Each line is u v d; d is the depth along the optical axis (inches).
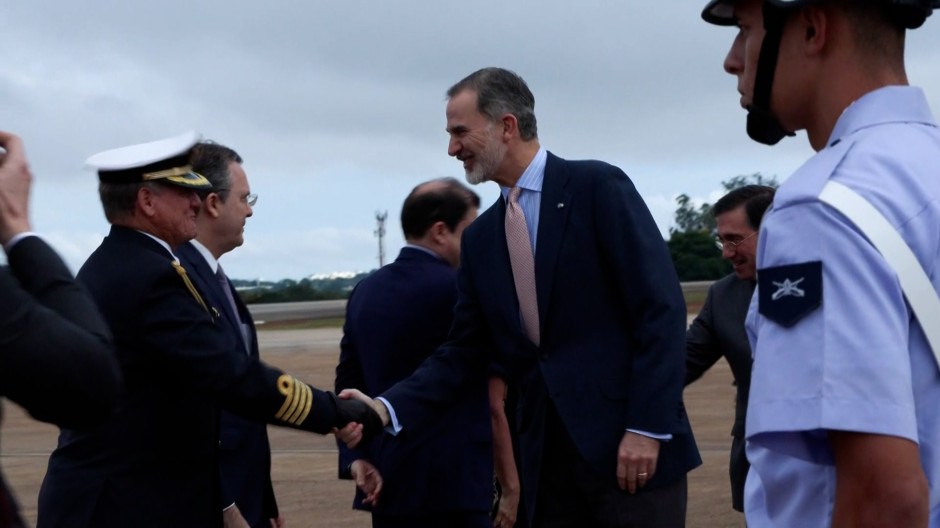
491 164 137.9
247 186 159.2
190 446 121.1
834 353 57.4
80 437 118.6
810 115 67.1
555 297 134.0
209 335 119.6
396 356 161.9
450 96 140.8
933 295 58.0
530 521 137.2
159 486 118.8
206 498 123.0
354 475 163.2
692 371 166.2
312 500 299.4
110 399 71.7
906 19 64.1
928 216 59.3
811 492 63.2
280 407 124.9
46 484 121.3
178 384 119.3
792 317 59.2
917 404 58.9
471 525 160.2
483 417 162.1
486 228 142.9
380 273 168.7
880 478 56.0
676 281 132.0
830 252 58.6
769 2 65.7
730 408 493.0
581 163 137.0
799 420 58.2
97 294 118.1
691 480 315.0
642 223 132.3
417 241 167.9
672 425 127.9
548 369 133.9
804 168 63.5
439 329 161.9
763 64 66.9
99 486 117.3
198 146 155.5
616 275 131.6
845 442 57.6
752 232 157.9
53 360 67.4
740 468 158.2
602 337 133.2
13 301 67.2
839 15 64.2
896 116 63.4
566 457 135.3
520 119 137.6
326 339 1227.9
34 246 76.8
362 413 137.9
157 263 119.0
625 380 131.9
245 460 148.1
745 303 160.6
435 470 158.9
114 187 122.8
